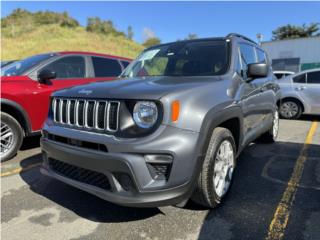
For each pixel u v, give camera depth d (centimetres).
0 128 451
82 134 268
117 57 654
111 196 248
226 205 311
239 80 347
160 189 240
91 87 295
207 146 261
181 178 243
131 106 247
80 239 259
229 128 338
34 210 309
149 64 402
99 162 249
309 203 314
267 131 516
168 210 303
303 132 668
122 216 295
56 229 274
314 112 841
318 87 824
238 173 402
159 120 240
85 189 266
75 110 284
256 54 462
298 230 265
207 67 355
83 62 579
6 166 442
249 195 334
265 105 452
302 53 2292
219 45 380
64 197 338
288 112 869
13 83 470
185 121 246
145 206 239
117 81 322
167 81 302
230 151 320
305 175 393
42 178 395
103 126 261
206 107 264
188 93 261
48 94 500
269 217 287
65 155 276
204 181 275
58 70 536
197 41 408
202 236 259
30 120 482
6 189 361
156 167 242
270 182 371
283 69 2392
